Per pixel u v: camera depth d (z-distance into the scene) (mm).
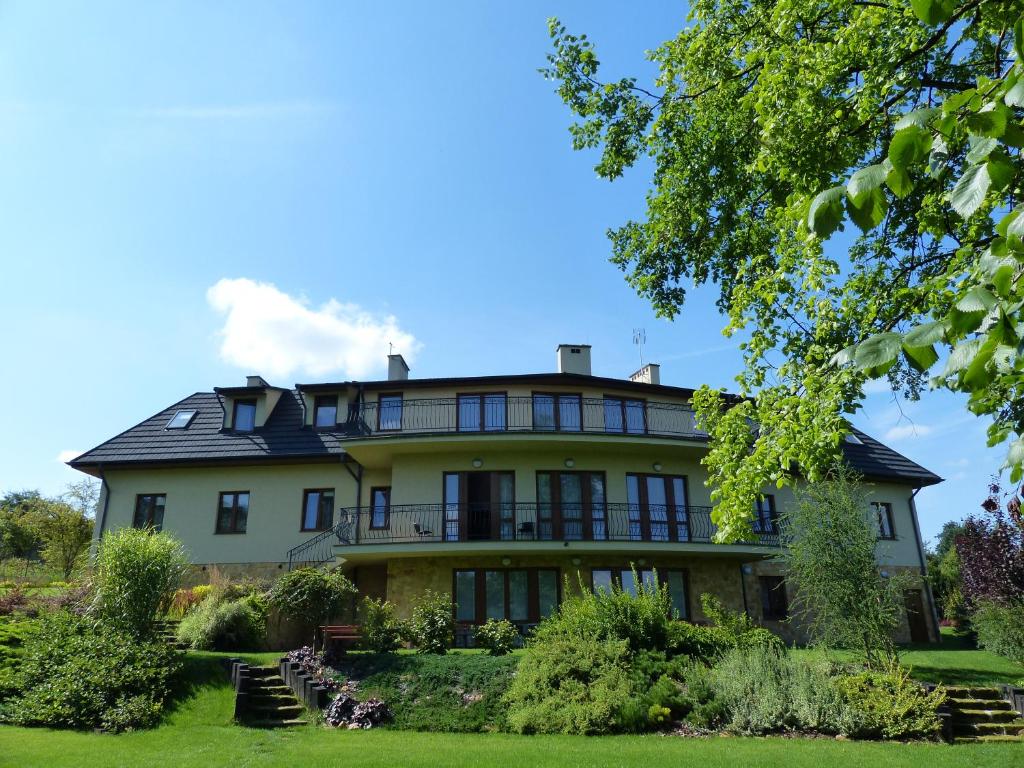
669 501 22797
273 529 22766
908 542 25875
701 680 13383
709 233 12828
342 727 12383
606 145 12547
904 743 11984
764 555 22016
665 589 16156
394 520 21438
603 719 12180
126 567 14992
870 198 2400
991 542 16484
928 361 2387
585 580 21156
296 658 14742
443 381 23062
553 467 22188
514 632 16172
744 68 10734
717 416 9055
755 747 10992
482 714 12656
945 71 8680
